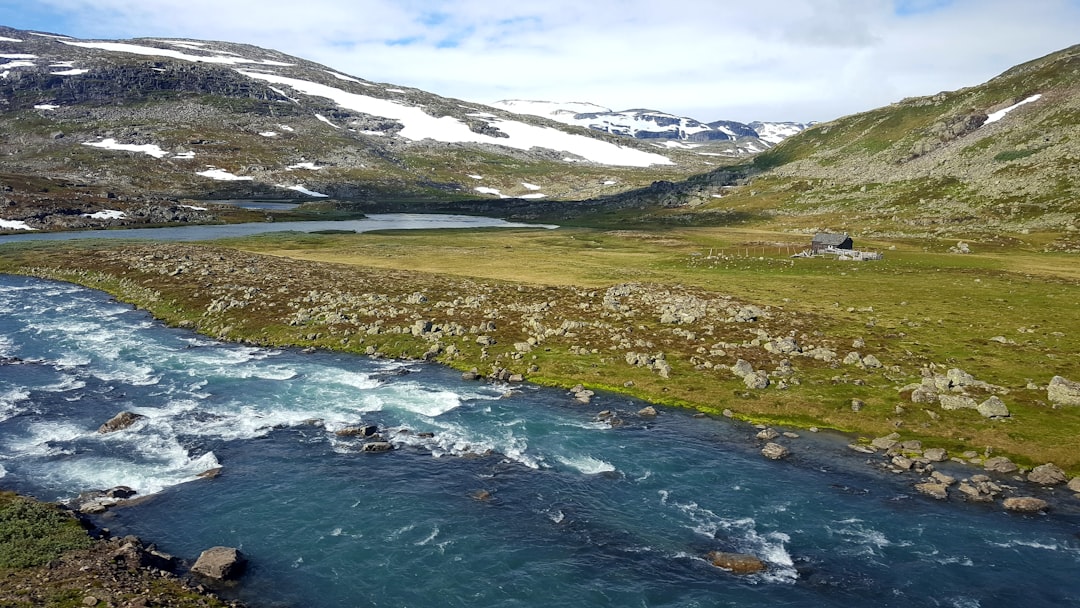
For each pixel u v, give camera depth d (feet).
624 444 156.87
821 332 242.78
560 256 463.42
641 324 254.47
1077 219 467.11
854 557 111.24
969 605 98.68
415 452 150.51
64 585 89.35
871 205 650.84
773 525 121.49
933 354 214.48
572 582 104.01
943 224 525.34
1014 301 290.35
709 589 102.73
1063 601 99.40
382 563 107.45
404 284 324.60
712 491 134.21
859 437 161.27
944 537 117.08
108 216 652.07
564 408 179.42
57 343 235.20
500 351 223.10
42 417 165.07
